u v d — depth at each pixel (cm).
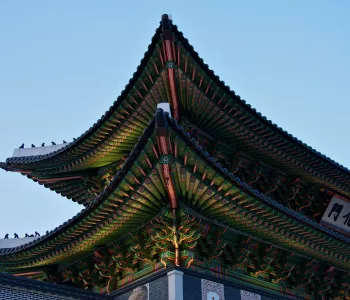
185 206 1526
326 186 2466
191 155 1384
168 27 1555
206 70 1773
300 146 2172
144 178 1445
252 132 2080
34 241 1850
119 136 2061
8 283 1445
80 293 1630
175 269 1485
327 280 2045
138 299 1563
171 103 1867
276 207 1589
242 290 1698
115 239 1744
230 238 1727
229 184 1474
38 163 2300
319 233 1755
